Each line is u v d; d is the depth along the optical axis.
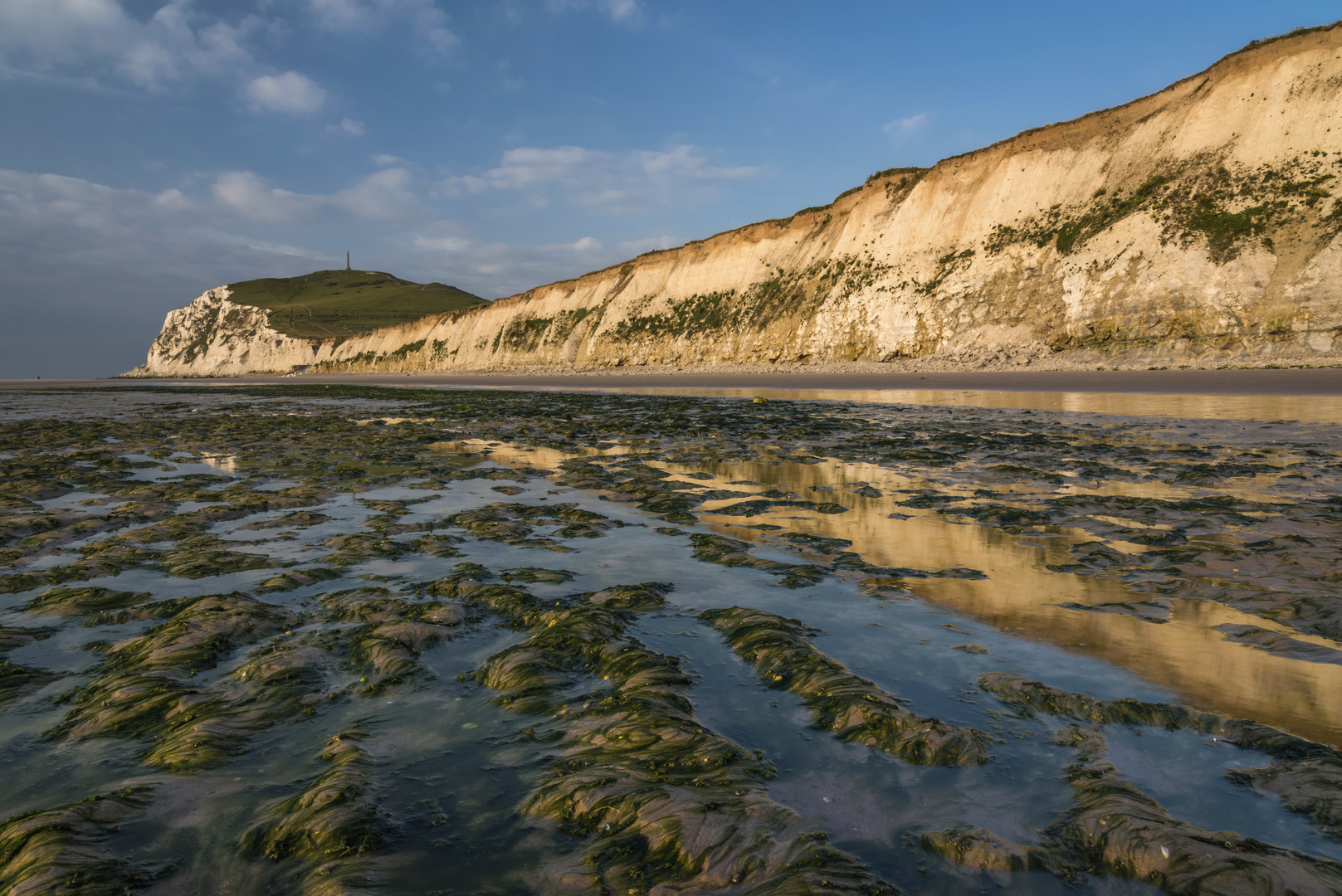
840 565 7.25
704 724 3.95
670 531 8.81
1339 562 6.78
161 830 3.04
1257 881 2.60
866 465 14.06
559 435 20.56
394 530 8.88
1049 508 9.76
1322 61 42.75
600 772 3.39
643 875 2.73
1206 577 6.59
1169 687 4.41
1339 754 3.55
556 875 2.74
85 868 2.75
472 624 5.66
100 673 4.82
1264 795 3.26
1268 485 11.02
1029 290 49.91
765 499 10.76
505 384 66.38
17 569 7.35
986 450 15.48
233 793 3.34
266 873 2.78
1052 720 4.02
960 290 53.66
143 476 13.39
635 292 87.44
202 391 65.00
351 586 6.62
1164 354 39.97
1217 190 43.19
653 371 71.06
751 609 5.70
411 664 4.81
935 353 53.47
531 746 3.77
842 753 3.66
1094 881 2.71
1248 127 43.94
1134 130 50.22
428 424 24.58
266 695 4.34
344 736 3.85
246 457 16.09
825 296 64.25
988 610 5.88
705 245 83.06
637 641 5.21
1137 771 3.49
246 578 6.89
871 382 44.56
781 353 65.69
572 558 7.61
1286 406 23.02
